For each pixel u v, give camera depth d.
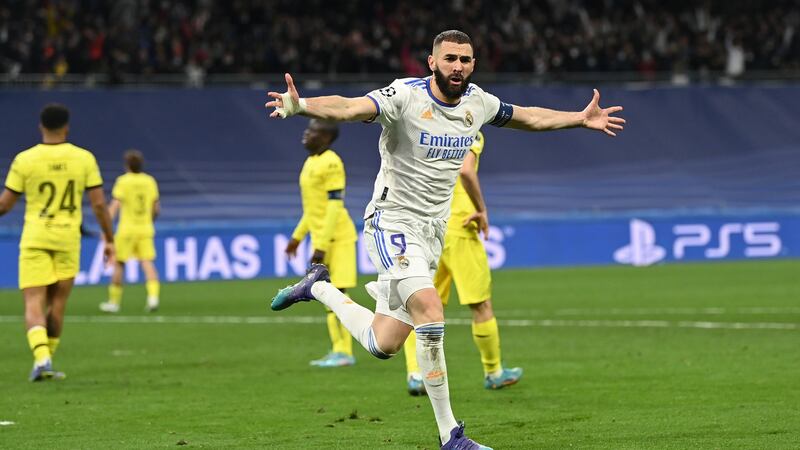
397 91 17.45
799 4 88.88
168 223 65.81
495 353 24.22
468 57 17.48
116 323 41.03
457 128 17.84
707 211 71.94
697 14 88.88
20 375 27.67
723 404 21.83
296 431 19.86
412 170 17.80
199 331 38.19
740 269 62.22
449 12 80.94
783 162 75.44
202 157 69.56
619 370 27.11
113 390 25.00
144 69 72.94
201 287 57.34
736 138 75.62
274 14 79.44
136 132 69.12
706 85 76.44
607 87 75.38
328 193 28.25
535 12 84.88
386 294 17.89
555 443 18.36
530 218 67.81
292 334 37.12
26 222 26.83
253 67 74.94
